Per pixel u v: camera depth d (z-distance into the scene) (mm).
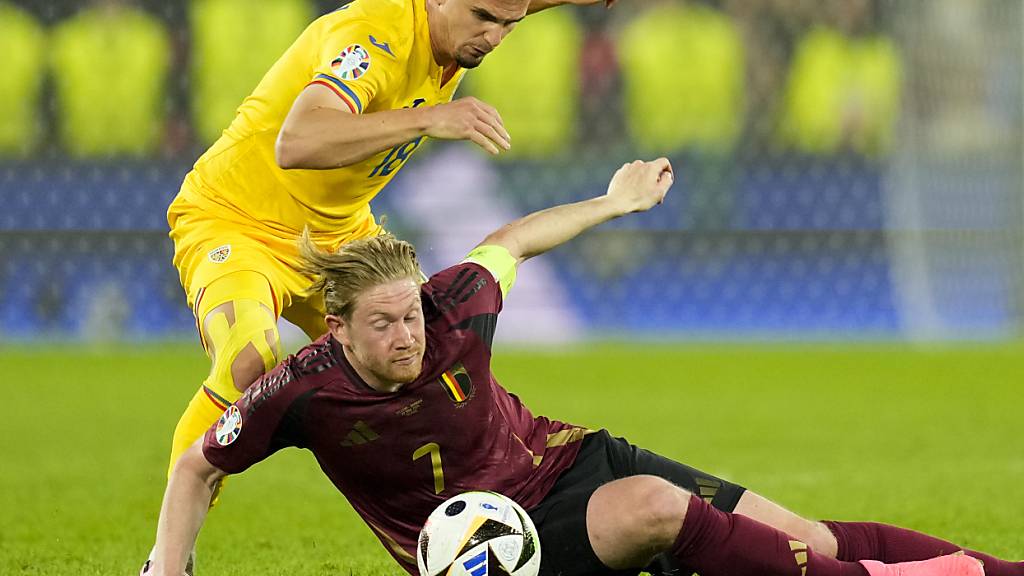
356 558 16516
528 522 11750
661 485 11719
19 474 25094
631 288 66250
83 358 51844
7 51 62625
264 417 11984
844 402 37906
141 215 63344
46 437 30797
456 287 12359
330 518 19969
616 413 34938
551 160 66875
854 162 67625
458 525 11609
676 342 62312
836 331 66750
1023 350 56531
